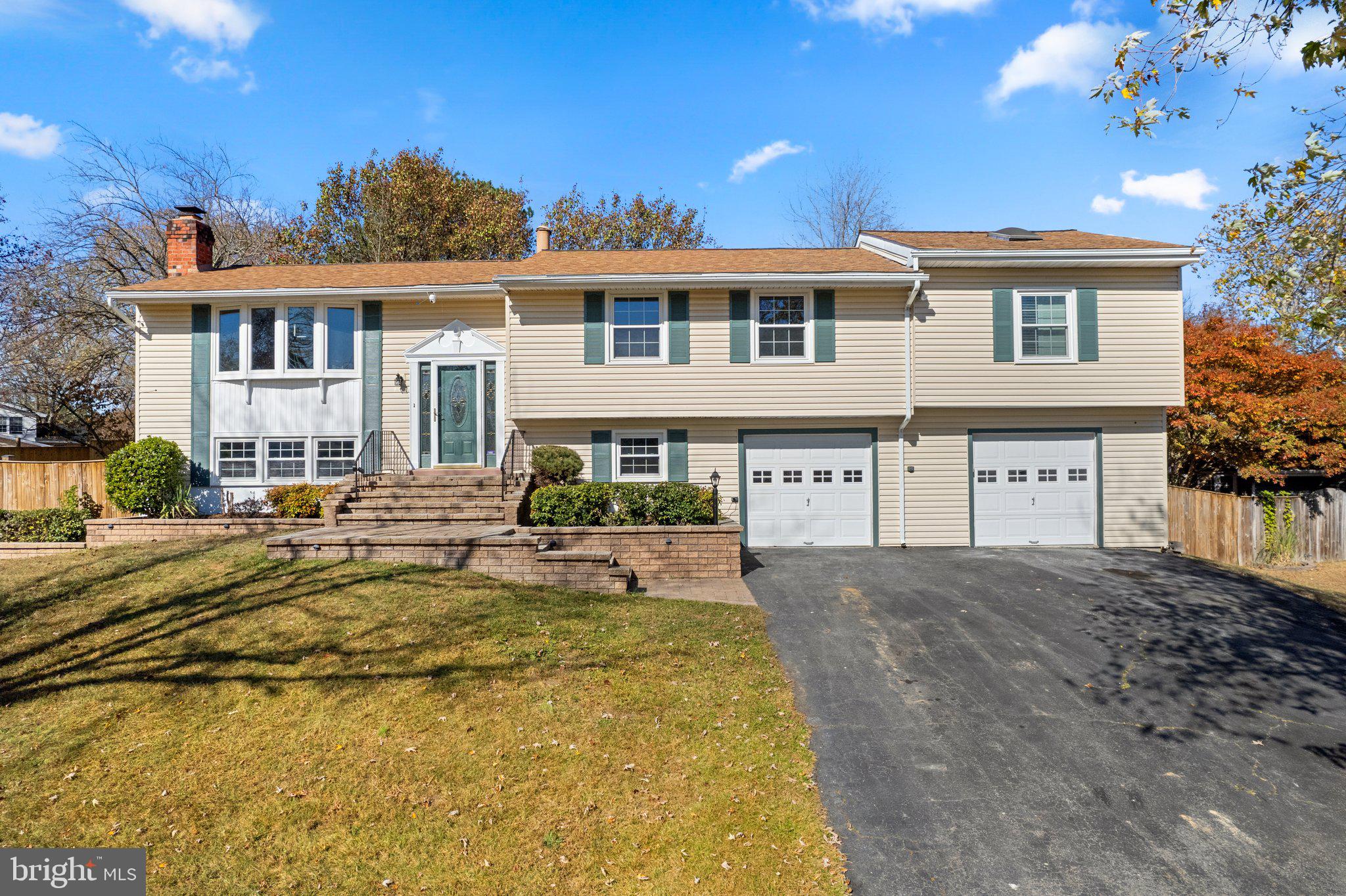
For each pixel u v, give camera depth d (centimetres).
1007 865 471
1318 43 582
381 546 1049
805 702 696
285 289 1488
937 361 1402
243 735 616
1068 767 588
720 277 1369
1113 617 938
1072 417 1441
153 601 895
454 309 1546
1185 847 491
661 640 823
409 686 688
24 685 701
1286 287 777
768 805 531
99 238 2361
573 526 1214
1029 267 1394
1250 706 695
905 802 538
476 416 1528
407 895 447
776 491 1452
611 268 1477
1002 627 896
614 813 521
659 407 1416
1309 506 1495
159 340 1531
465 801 534
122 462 1389
